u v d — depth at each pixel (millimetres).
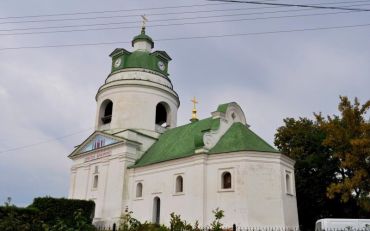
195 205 32188
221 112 36625
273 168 31969
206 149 33656
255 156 31906
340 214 40844
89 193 43125
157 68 48531
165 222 34156
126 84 45875
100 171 42844
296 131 43969
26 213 28438
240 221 29906
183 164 34719
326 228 26062
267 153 32188
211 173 32781
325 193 40344
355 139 30766
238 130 35281
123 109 45281
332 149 39312
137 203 37844
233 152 32156
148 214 36188
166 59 50281
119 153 41188
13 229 19016
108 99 47094
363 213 38406
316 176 40594
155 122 45969
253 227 29469
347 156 31391
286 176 33281
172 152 38000
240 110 38781
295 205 33094
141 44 51031
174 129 43750
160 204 35531
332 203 40750
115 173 40719
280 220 30391
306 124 44531
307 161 40594
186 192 33438
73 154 47562
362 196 32938
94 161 44281
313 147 42281
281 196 31188
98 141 44625
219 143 34719
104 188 41250
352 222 26453
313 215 42344
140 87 46000
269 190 31156
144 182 38062
